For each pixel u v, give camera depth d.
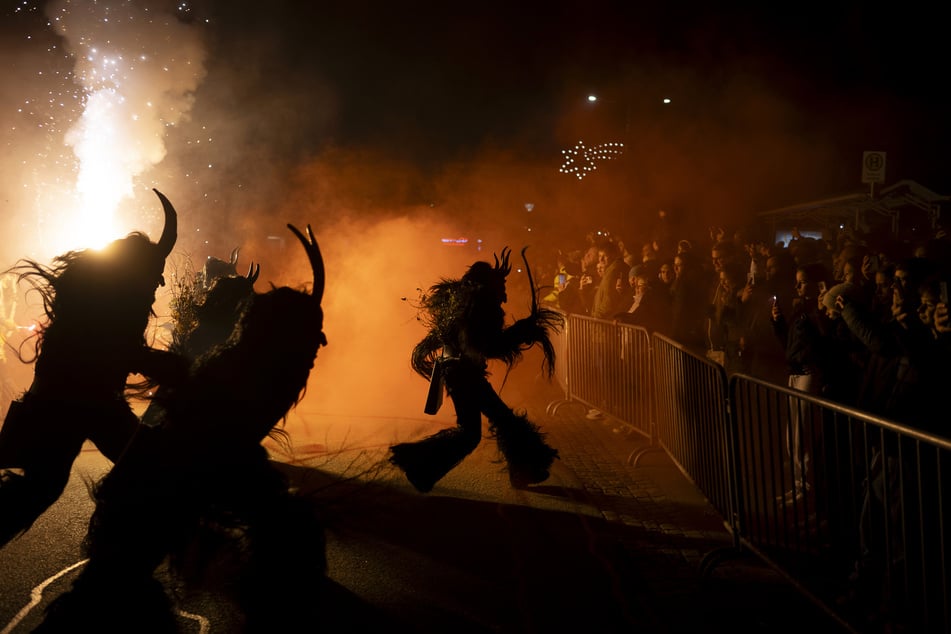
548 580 4.62
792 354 5.67
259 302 4.07
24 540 4.98
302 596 3.85
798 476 5.49
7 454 4.29
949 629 2.92
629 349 7.74
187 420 3.89
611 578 4.66
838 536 3.88
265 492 3.93
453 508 5.88
